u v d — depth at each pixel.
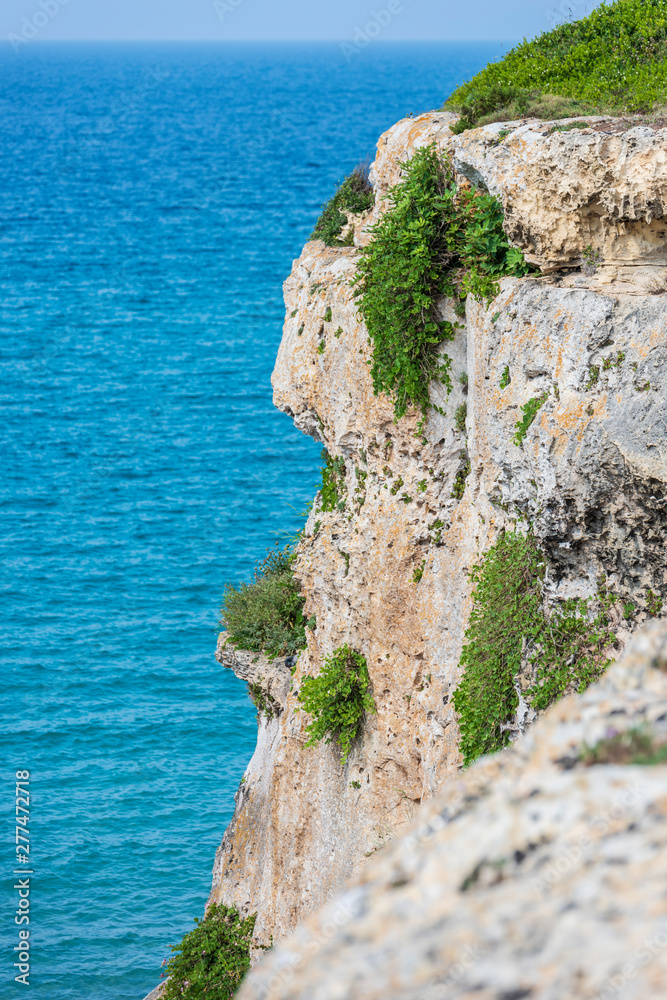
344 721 30.59
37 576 79.62
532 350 23.72
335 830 32.34
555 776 10.05
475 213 25.98
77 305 164.25
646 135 22.20
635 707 10.81
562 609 24.55
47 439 108.69
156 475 99.56
